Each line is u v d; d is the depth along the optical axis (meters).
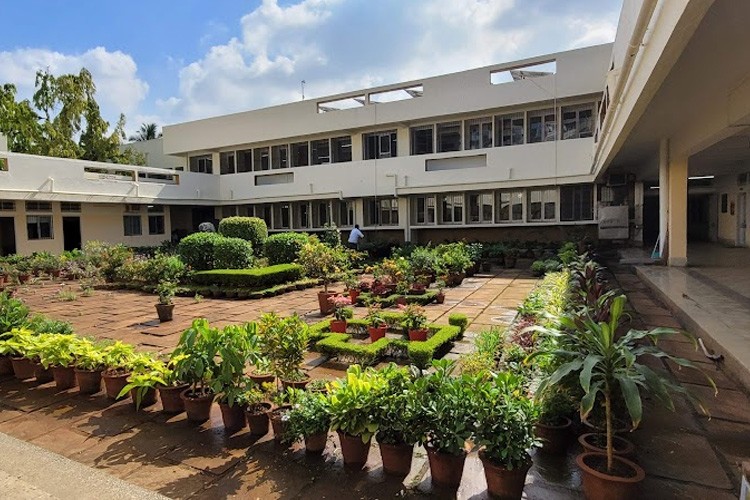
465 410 2.44
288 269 10.52
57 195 14.87
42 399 3.90
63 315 7.75
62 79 19.89
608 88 8.38
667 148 10.17
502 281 10.83
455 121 16.06
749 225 14.23
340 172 17.67
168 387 3.51
